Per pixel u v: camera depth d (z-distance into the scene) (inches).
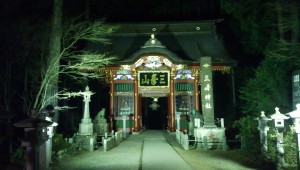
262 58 1151.6
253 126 657.6
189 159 613.9
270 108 747.4
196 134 814.5
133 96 1184.8
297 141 391.2
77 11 1194.0
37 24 829.2
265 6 876.6
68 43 978.1
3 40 796.0
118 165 549.3
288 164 479.8
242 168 518.0
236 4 1007.0
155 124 1466.5
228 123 1047.0
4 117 600.1
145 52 1122.7
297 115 386.6
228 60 1139.3
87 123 796.0
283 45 716.0
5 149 617.0
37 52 855.7
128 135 1096.2
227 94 1327.5
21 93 941.8
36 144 366.9
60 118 1112.2
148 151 713.0
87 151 730.8
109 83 1213.7
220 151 729.6
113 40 1322.6
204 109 823.7
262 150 571.5
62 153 620.1
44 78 748.6
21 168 517.0
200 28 1343.5
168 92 1179.3
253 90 799.7
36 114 401.4
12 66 892.0
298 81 663.8
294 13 700.7
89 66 864.9
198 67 1152.2
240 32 1189.7
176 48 1274.6
